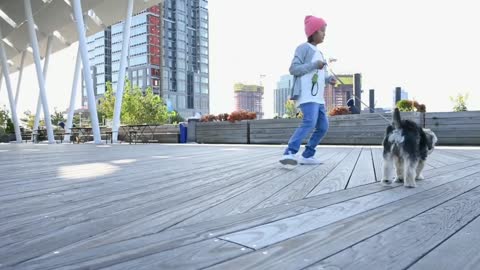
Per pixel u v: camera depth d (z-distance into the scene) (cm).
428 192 263
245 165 464
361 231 169
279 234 165
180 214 205
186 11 10638
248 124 1291
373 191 270
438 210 207
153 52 9669
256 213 206
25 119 3391
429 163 454
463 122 897
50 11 1916
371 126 1020
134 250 145
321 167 427
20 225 184
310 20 458
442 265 127
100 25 2016
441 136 918
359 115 1035
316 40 461
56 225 184
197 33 11000
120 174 387
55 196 262
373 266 127
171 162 523
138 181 332
